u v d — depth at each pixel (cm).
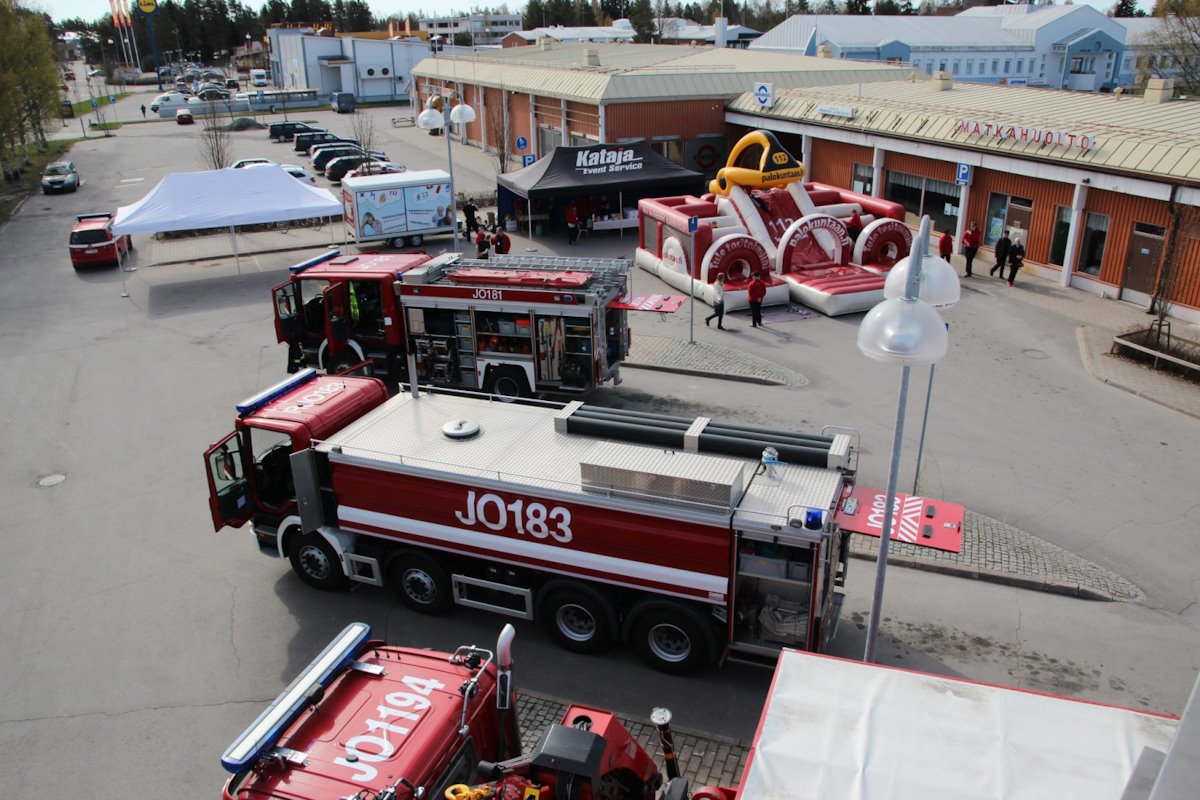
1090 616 1123
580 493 983
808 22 7444
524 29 14350
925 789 516
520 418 1190
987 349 2052
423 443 1126
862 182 3378
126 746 956
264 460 1224
